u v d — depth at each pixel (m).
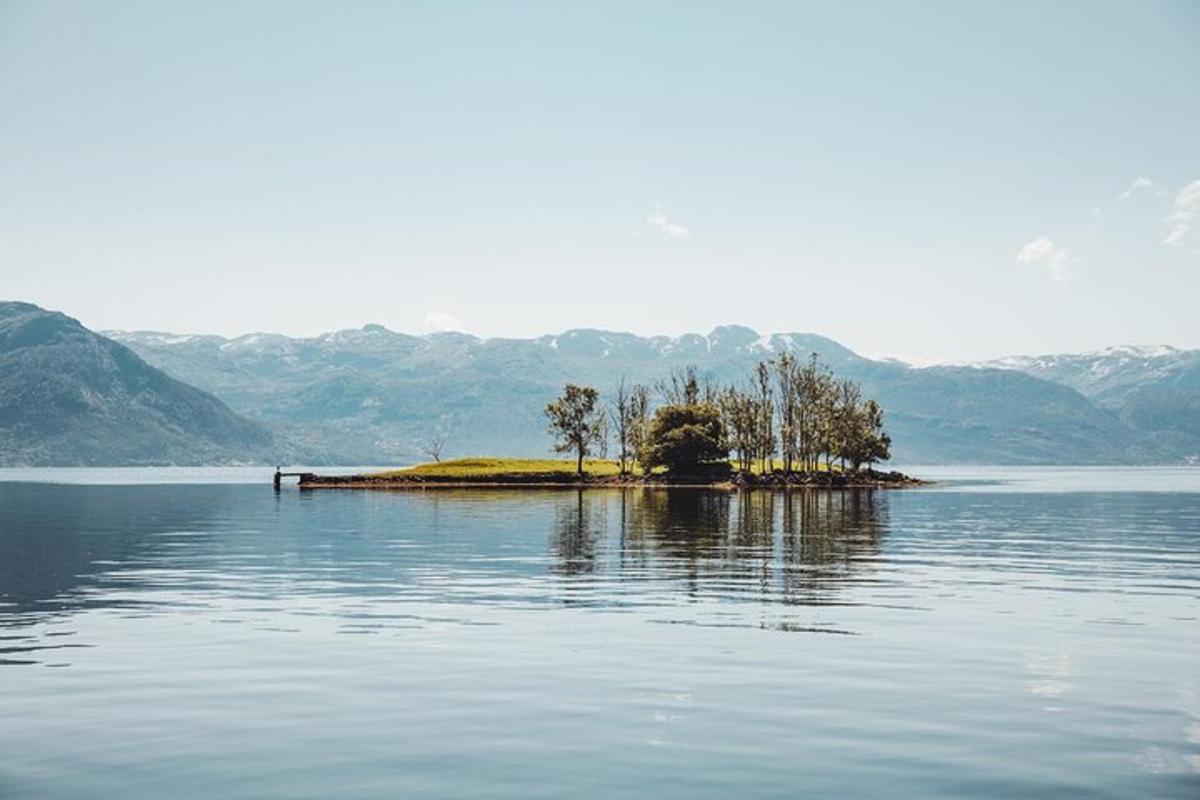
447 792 20.23
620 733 24.25
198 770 21.59
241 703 27.12
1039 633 37.84
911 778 20.98
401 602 46.09
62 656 33.34
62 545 78.19
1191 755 22.55
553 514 121.12
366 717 25.72
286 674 30.62
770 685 29.12
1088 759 22.25
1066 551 74.88
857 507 145.50
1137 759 22.23
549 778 21.02
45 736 24.09
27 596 48.34
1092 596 48.59
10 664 32.09
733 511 129.12
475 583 53.53
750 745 23.27
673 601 46.41
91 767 21.83
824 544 79.44
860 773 21.28
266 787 20.56
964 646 35.12
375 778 21.06
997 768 21.61
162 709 26.53
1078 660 32.72
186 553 71.38
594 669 31.28
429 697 27.75
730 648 34.69
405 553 71.12
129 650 34.38
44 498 186.25
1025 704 26.97
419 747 23.17
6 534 90.06
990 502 171.12
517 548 75.00
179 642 35.88
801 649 34.53
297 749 23.03
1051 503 169.25
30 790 20.41
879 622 40.31
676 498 169.75
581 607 44.47
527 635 37.25
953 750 22.89
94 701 27.36
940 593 49.50
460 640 36.22
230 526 100.94
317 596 48.31
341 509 134.75
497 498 169.75
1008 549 76.38
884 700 27.38
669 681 29.64
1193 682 29.64
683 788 20.41
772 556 69.12
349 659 32.81
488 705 26.89
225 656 33.38
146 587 51.78
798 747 23.08
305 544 79.00
